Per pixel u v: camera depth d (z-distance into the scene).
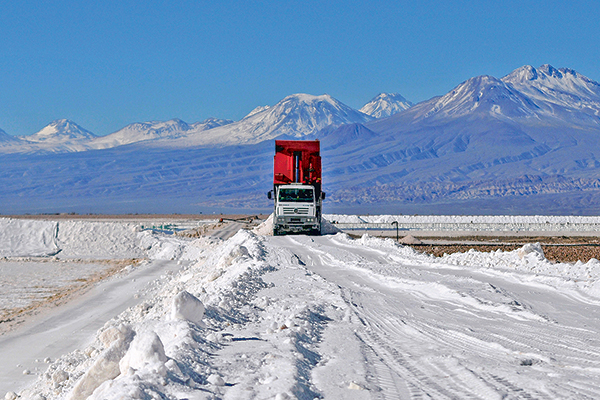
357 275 32.69
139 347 10.77
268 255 42.94
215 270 39.34
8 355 26.83
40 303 41.62
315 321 17.36
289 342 13.27
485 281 28.50
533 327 16.88
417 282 27.05
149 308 31.98
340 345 14.11
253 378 10.34
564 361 12.24
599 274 29.14
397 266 36.19
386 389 10.23
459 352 13.38
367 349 13.73
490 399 9.49
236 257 40.81
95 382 11.83
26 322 34.59
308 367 11.72
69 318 35.31
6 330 32.53
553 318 18.52
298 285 26.86
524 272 31.56
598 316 18.88
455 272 33.03
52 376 18.64
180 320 14.93
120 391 8.64
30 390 19.11
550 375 10.91
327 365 12.03
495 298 22.42
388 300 22.66
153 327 14.69
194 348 12.34
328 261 40.50
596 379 10.62
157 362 9.94
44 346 28.45
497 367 11.68
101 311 36.91
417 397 9.70
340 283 28.98
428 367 11.84
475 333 15.86
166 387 9.29
